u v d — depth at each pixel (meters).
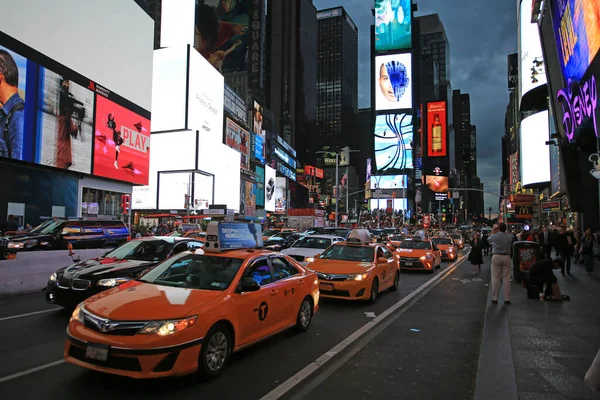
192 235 21.97
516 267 13.70
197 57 68.88
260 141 108.62
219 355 5.13
